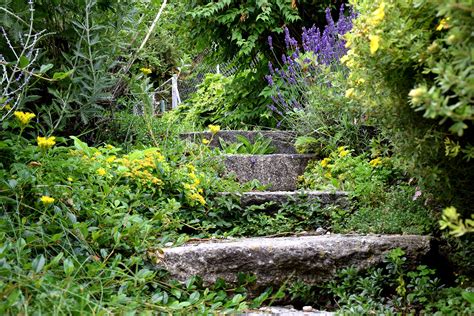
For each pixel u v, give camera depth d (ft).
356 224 9.30
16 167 7.63
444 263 8.02
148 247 7.48
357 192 10.24
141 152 9.93
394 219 8.84
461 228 4.53
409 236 8.11
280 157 12.92
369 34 6.00
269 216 10.20
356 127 12.26
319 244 7.78
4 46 9.63
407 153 6.66
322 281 7.66
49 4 10.27
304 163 13.08
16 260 6.23
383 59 5.95
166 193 9.79
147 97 12.12
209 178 10.57
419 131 6.37
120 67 12.19
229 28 19.30
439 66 4.65
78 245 7.04
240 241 8.66
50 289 5.62
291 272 7.65
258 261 7.60
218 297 7.07
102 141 11.85
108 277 6.44
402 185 10.16
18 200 7.47
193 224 9.62
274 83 18.33
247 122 19.35
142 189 9.41
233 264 7.56
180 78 29.78
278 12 18.97
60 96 9.60
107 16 11.11
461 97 4.59
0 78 9.41
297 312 6.79
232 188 10.41
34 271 5.70
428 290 6.75
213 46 20.53
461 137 6.29
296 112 13.71
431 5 5.44
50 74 10.15
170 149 11.94
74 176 8.36
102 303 5.76
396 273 7.43
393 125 6.73
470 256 7.49
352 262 7.74
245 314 6.60
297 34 19.47
